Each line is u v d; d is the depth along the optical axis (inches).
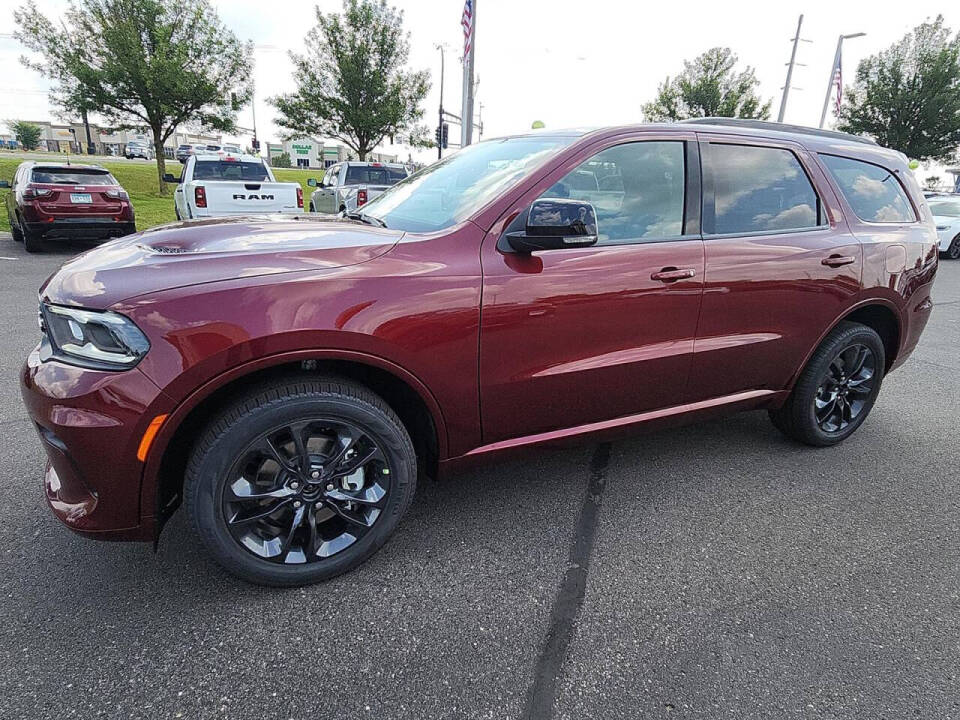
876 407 173.0
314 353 79.4
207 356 74.0
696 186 110.8
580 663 76.5
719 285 110.6
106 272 77.9
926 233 143.7
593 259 98.5
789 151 124.7
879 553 101.8
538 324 94.6
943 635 83.1
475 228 92.6
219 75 802.8
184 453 86.1
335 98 851.4
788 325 122.2
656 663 76.7
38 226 389.1
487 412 96.1
